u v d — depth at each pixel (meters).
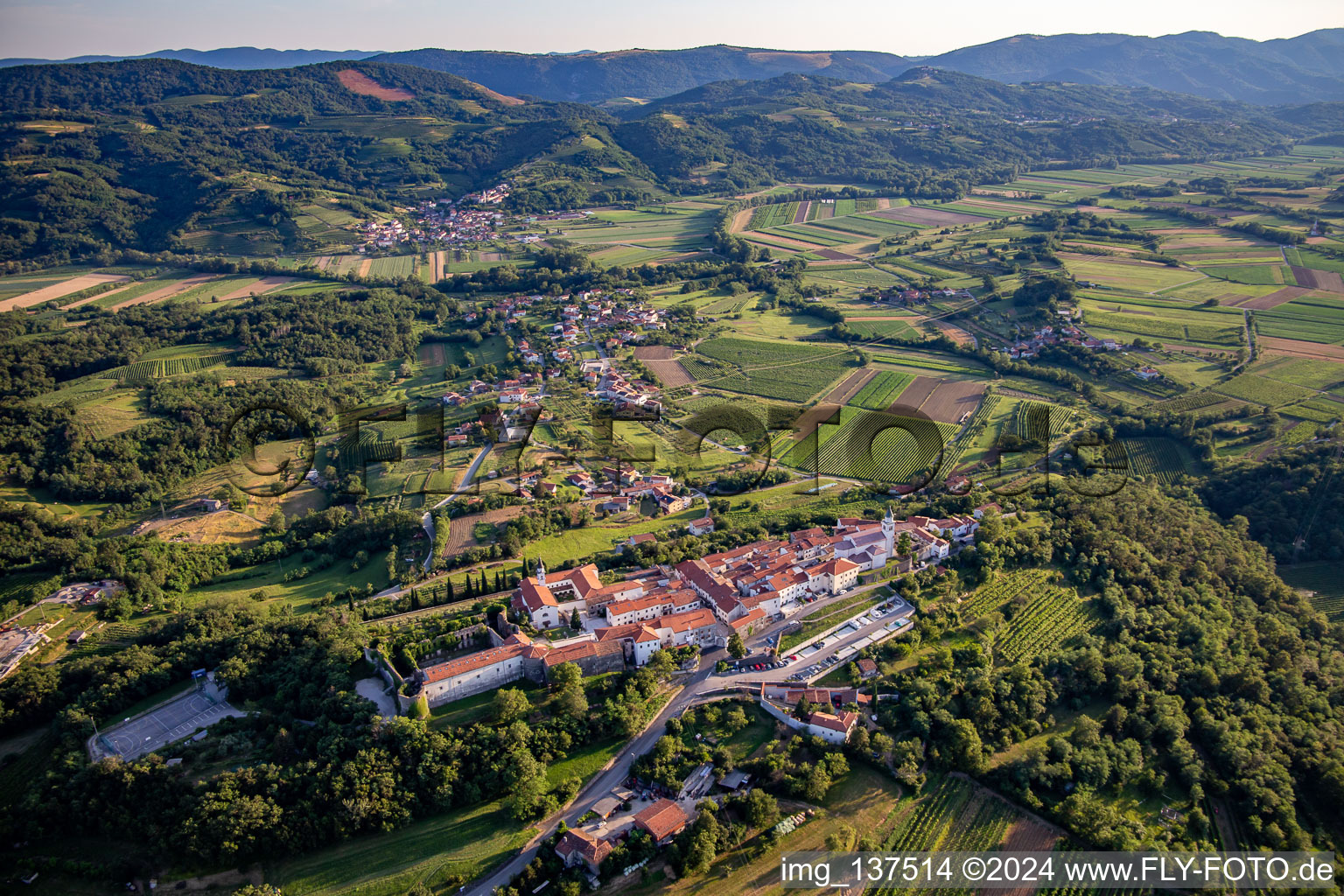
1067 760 172.88
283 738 163.88
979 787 170.75
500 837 153.25
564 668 176.38
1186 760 176.88
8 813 157.75
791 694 183.62
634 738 173.75
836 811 162.12
